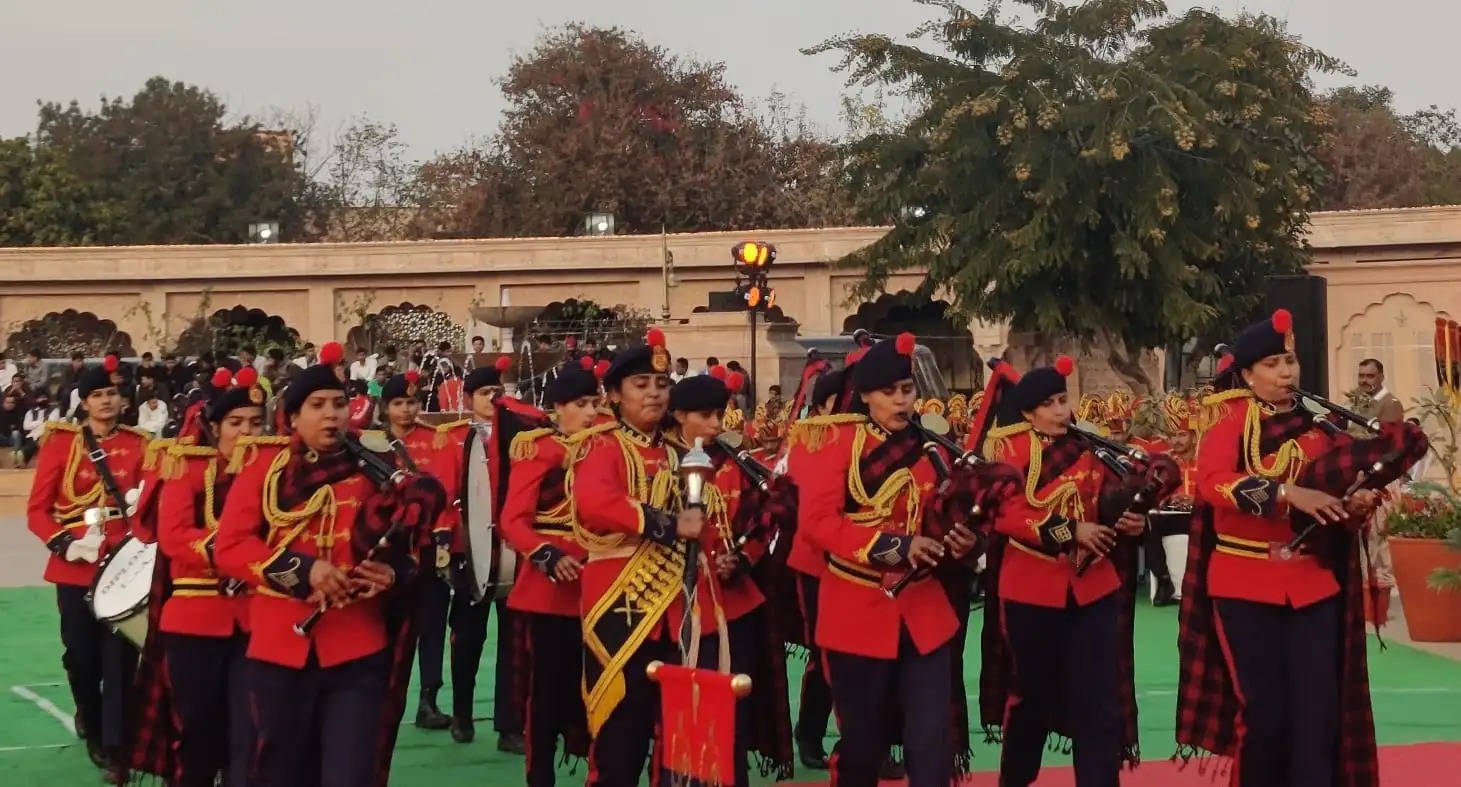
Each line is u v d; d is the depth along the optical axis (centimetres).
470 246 3662
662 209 4634
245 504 618
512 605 793
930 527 647
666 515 639
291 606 620
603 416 817
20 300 3756
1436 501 1259
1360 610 662
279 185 5275
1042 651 711
